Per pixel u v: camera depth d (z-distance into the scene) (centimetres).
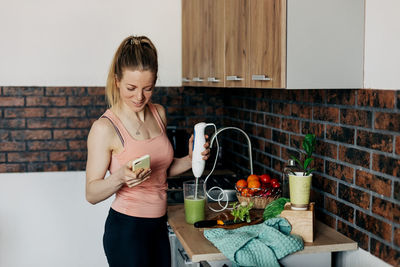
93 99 365
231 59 245
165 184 222
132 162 187
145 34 367
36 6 351
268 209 213
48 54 356
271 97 287
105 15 361
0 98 353
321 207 230
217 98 382
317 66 189
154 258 214
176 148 363
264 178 240
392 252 178
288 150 265
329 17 188
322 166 228
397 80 173
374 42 185
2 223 364
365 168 194
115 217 210
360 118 196
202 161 224
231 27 244
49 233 370
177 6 369
